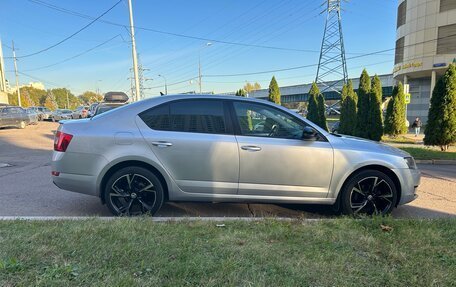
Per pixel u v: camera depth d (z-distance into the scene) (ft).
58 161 15.10
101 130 15.05
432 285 9.27
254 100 15.93
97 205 17.83
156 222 13.82
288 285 9.10
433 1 114.73
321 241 12.05
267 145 15.16
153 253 10.66
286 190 15.34
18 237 11.66
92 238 11.66
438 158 38.73
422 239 12.27
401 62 129.70
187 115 15.42
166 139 14.94
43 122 113.09
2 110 75.97
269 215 16.49
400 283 9.36
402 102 71.20
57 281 8.89
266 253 10.91
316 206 18.17
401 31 129.49
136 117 15.33
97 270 9.55
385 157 15.80
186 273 9.50
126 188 15.24
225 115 15.49
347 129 69.10
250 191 15.30
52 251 10.64
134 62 87.71
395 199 15.98
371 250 11.40
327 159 15.37
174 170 15.05
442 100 45.09
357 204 15.89
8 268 9.42
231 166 15.11
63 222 13.50
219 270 9.71
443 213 17.47
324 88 204.85
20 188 21.63
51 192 20.57
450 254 11.15
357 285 9.23
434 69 116.78
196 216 16.06
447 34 112.88
